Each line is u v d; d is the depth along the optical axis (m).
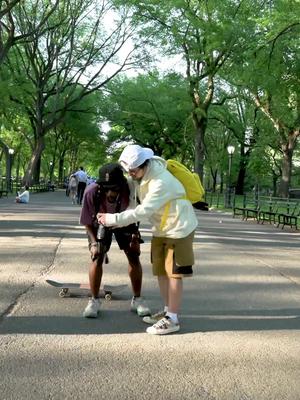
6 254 9.28
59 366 4.05
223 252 10.57
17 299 6.02
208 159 56.28
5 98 32.56
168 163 5.07
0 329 4.91
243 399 3.55
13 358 4.19
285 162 34.47
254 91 31.33
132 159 4.75
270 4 27.05
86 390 3.63
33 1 41.41
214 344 4.65
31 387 3.66
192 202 5.04
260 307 6.04
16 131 48.91
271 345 4.66
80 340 4.66
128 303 6.00
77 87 51.12
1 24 30.58
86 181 26.78
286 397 3.60
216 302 6.22
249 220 21.05
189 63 32.16
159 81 48.28
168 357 4.30
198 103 32.72
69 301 5.98
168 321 4.92
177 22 29.86
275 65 24.83
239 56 27.42
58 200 31.80
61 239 11.60
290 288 7.20
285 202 18.92
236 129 47.19
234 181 61.91
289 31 22.62
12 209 21.52
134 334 4.87
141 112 49.75
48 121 46.28
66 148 70.81
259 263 9.36
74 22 42.78
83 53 45.38
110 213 5.26
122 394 3.58
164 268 5.12
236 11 27.81
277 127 33.94
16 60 41.53
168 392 3.63
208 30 27.73
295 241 13.73
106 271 7.85
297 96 29.16
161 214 4.90
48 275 7.45
